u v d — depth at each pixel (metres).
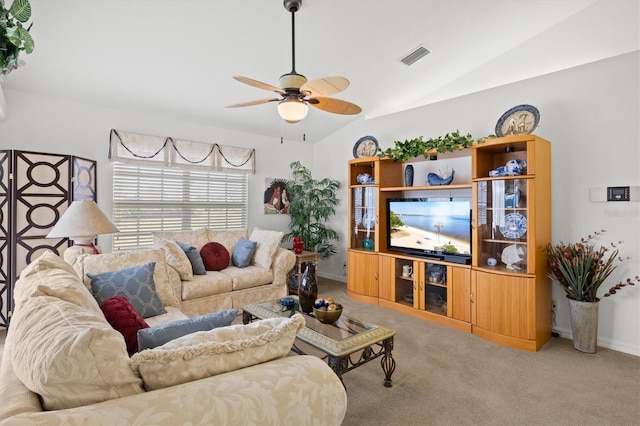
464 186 3.41
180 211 4.48
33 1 2.28
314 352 2.77
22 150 3.21
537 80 3.35
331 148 5.59
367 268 4.25
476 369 2.52
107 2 2.36
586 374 2.45
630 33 2.85
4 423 0.67
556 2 2.93
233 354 1.05
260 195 5.27
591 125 3.04
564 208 3.18
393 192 4.37
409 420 1.93
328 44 3.09
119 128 3.97
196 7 2.47
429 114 4.24
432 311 3.62
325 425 1.03
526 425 1.89
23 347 0.92
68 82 3.31
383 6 2.67
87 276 2.29
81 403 0.83
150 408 0.79
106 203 3.88
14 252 3.01
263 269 3.93
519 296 2.91
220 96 3.91
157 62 3.14
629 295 2.86
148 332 1.21
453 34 3.17
